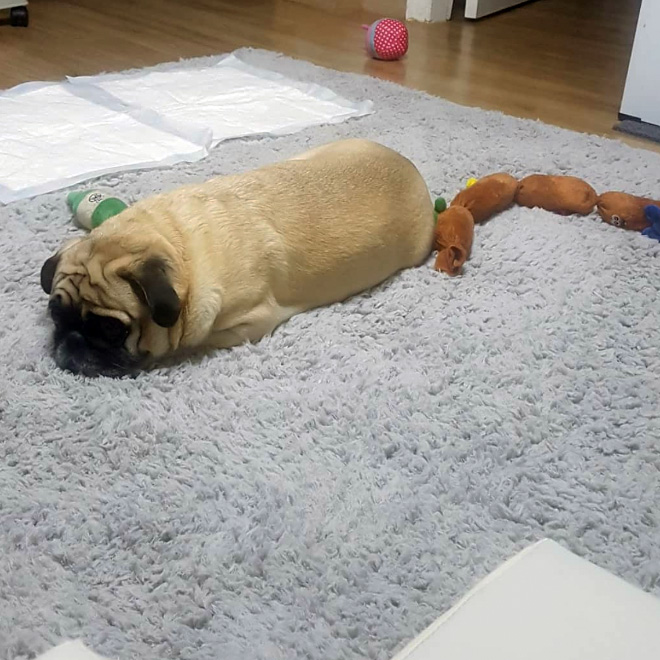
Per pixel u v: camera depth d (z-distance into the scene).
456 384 1.54
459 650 0.72
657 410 1.49
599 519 1.25
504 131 2.73
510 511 1.26
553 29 4.13
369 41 3.55
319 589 1.13
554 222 2.14
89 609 1.08
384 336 1.67
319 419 1.43
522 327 1.71
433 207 2.02
